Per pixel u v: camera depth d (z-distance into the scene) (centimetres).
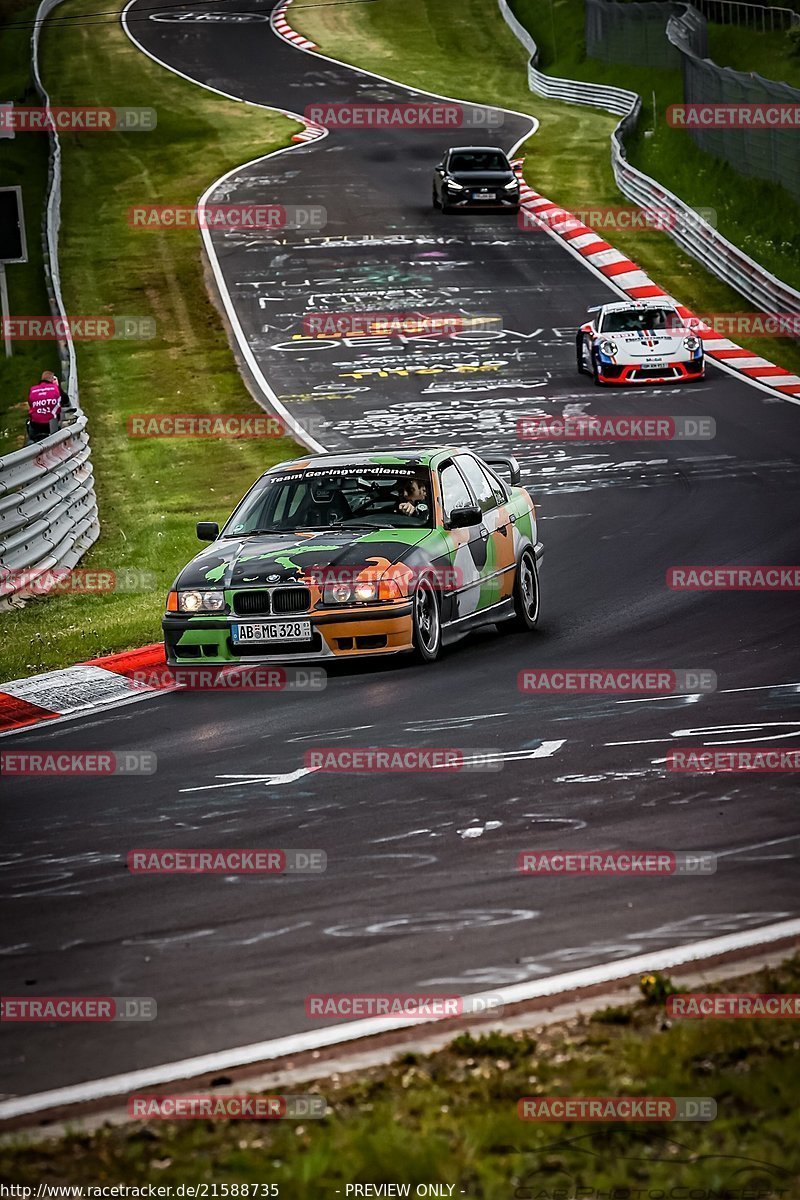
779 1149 1412
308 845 2538
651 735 3123
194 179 16150
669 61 19600
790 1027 1706
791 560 5081
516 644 4172
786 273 11938
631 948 2022
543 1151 1438
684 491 6506
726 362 9575
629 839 2473
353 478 4188
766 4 19812
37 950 2134
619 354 8981
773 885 2231
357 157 16825
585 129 17750
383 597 3772
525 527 4491
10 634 4562
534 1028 1772
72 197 15688
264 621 3762
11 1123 1600
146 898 2322
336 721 3403
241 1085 1662
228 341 10744
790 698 3375
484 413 8544
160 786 2961
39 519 5400
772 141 13488
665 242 13038
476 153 14375
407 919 2172
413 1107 1541
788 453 7188
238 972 2009
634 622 4359
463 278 12094
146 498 7019
